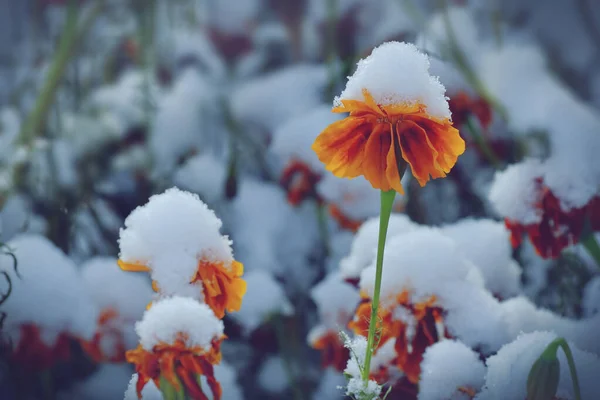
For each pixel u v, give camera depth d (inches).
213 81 37.8
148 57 36.0
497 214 28.1
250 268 28.3
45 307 22.1
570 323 20.9
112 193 31.3
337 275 24.4
